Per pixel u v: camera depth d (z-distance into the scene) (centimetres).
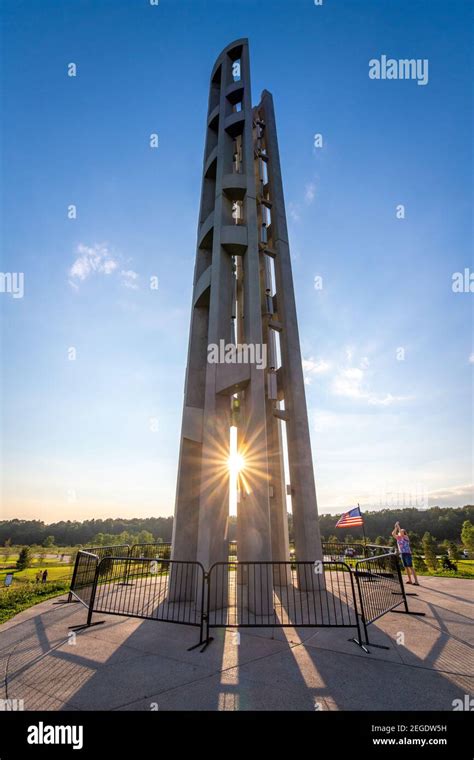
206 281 1215
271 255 1555
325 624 686
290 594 1049
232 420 1260
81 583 934
